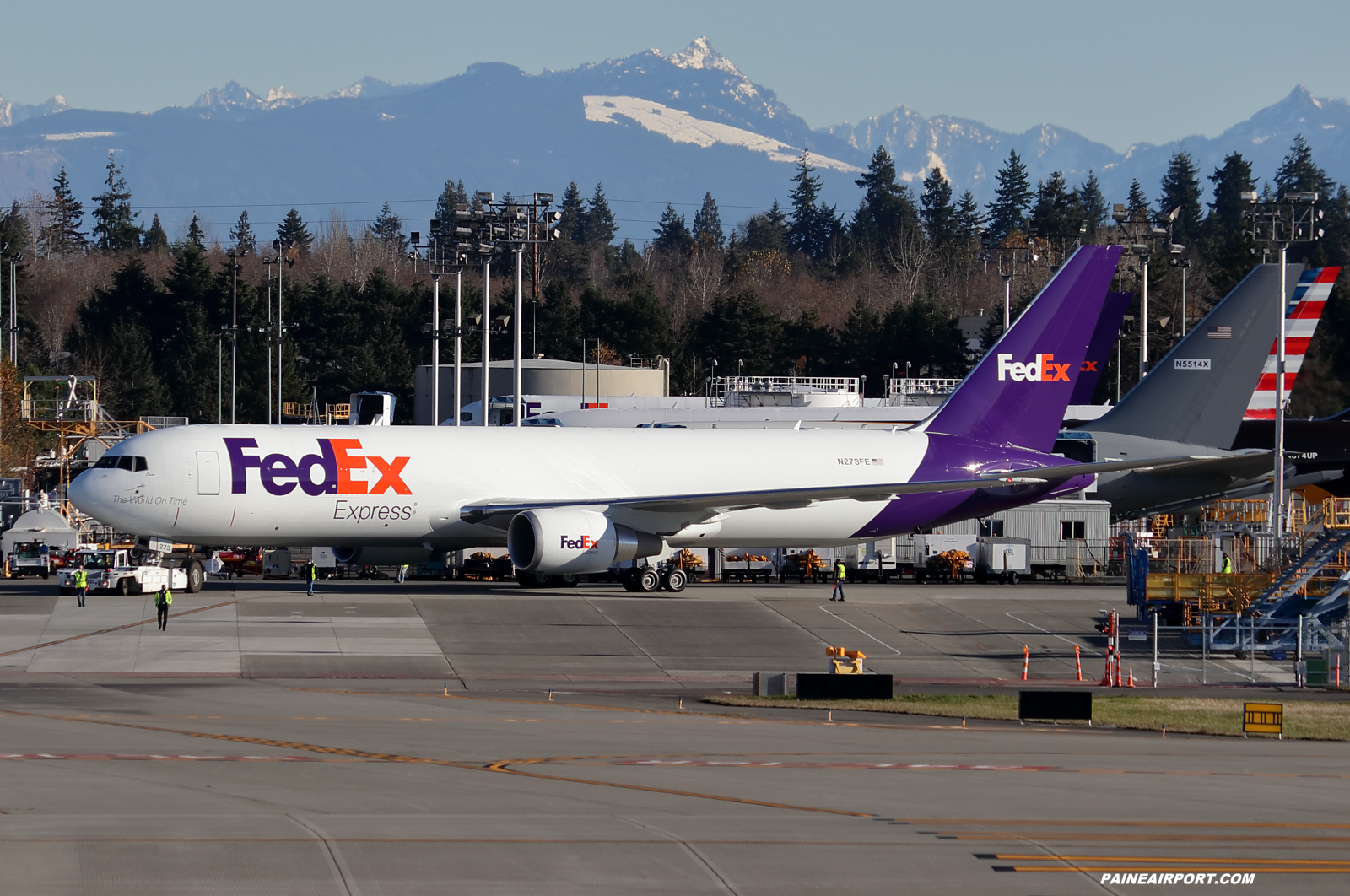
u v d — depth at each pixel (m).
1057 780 110.38
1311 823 96.12
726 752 120.88
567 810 94.44
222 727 128.50
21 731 124.00
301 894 74.69
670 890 77.00
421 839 85.50
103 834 85.19
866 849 86.00
